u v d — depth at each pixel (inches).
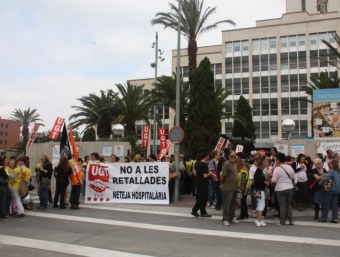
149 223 378.9
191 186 681.6
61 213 446.3
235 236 318.0
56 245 286.0
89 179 546.6
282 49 2137.1
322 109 702.5
